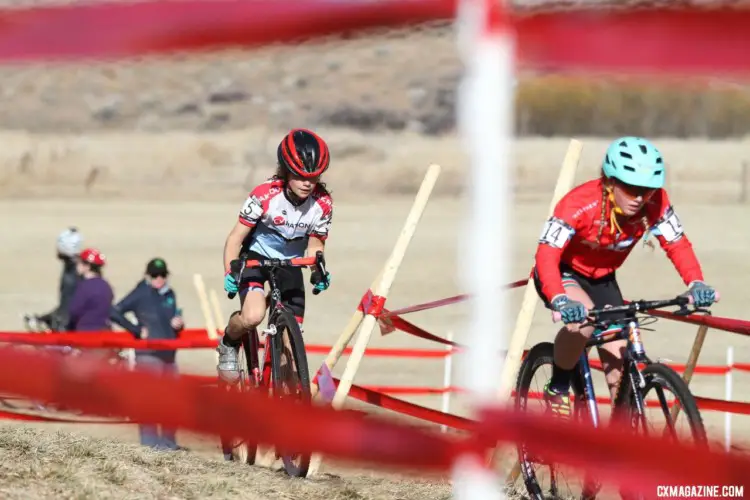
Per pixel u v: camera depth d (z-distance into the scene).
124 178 133.12
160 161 141.75
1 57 9.41
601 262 16.53
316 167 18.67
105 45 9.21
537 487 16.69
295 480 17.84
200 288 27.42
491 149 9.72
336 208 102.31
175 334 29.72
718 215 92.06
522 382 17.50
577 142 17.64
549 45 9.15
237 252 19.56
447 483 18.59
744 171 108.44
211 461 19.00
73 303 29.47
